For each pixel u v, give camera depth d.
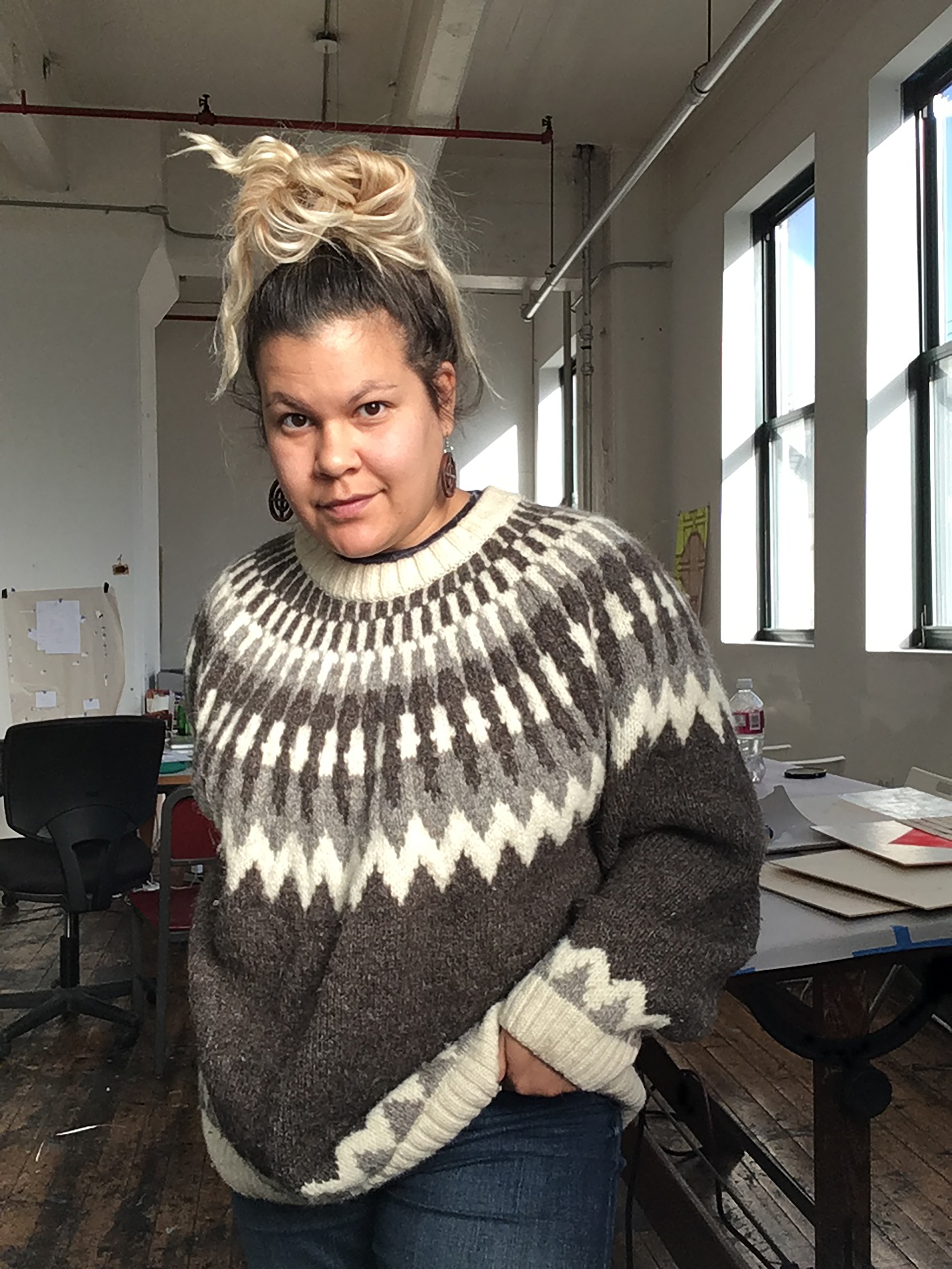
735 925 0.77
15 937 3.85
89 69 4.84
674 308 5.72
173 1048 2.81
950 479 3.63
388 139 5.29
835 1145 1.36
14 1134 2.34
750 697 2.60
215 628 0.89
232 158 0.74
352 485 0.73
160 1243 1.91
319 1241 0.83
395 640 0.78
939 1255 1.81
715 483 5.18
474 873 0.72
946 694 3.34
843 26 3.92
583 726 0.75
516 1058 0.74
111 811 2.85
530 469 7.55
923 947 1.09
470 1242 0.75
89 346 5.10
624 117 5.50
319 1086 0.72
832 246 4.00
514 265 6.05
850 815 1.61
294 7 4.38
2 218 5.04
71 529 5.06
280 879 0.78
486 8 4.38
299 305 0.70
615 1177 0.80
